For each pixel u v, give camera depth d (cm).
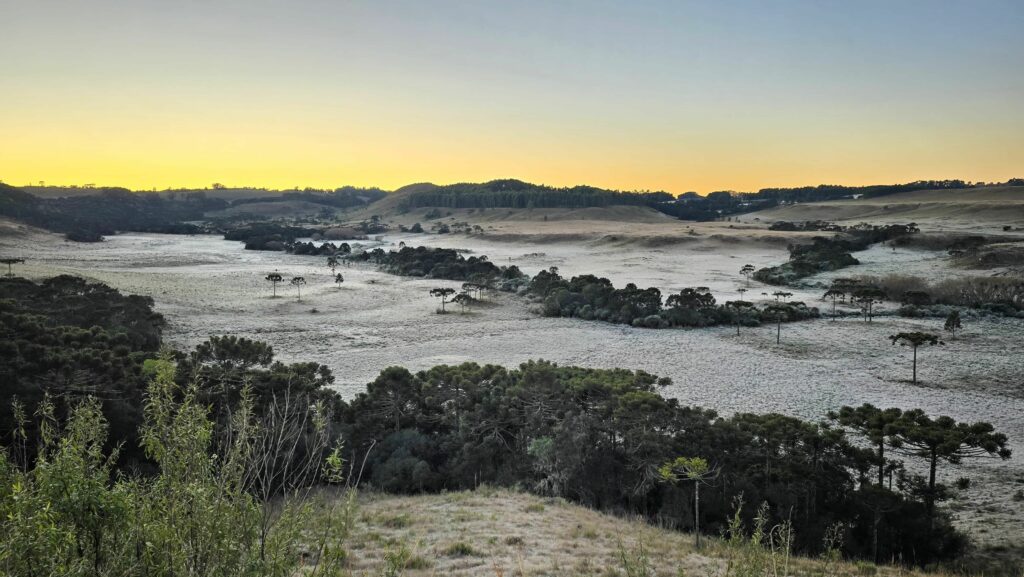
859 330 8225
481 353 6819
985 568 2083
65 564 477
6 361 2527
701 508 2362
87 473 547
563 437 2655
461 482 2727
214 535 510
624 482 2616
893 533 2297
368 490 2538
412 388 3247
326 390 3241
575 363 6366
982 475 3391
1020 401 5059
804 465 2445
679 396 5056
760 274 13488
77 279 7981
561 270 15738
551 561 1392
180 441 542
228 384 2823
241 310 9262
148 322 6819
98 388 2544
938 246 15612
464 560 1377
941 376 5850
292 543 555
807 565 1577
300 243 19700
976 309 9194
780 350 7069
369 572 1189
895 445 2622
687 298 9119
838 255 14350
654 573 1306
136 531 500
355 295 11031
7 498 486
